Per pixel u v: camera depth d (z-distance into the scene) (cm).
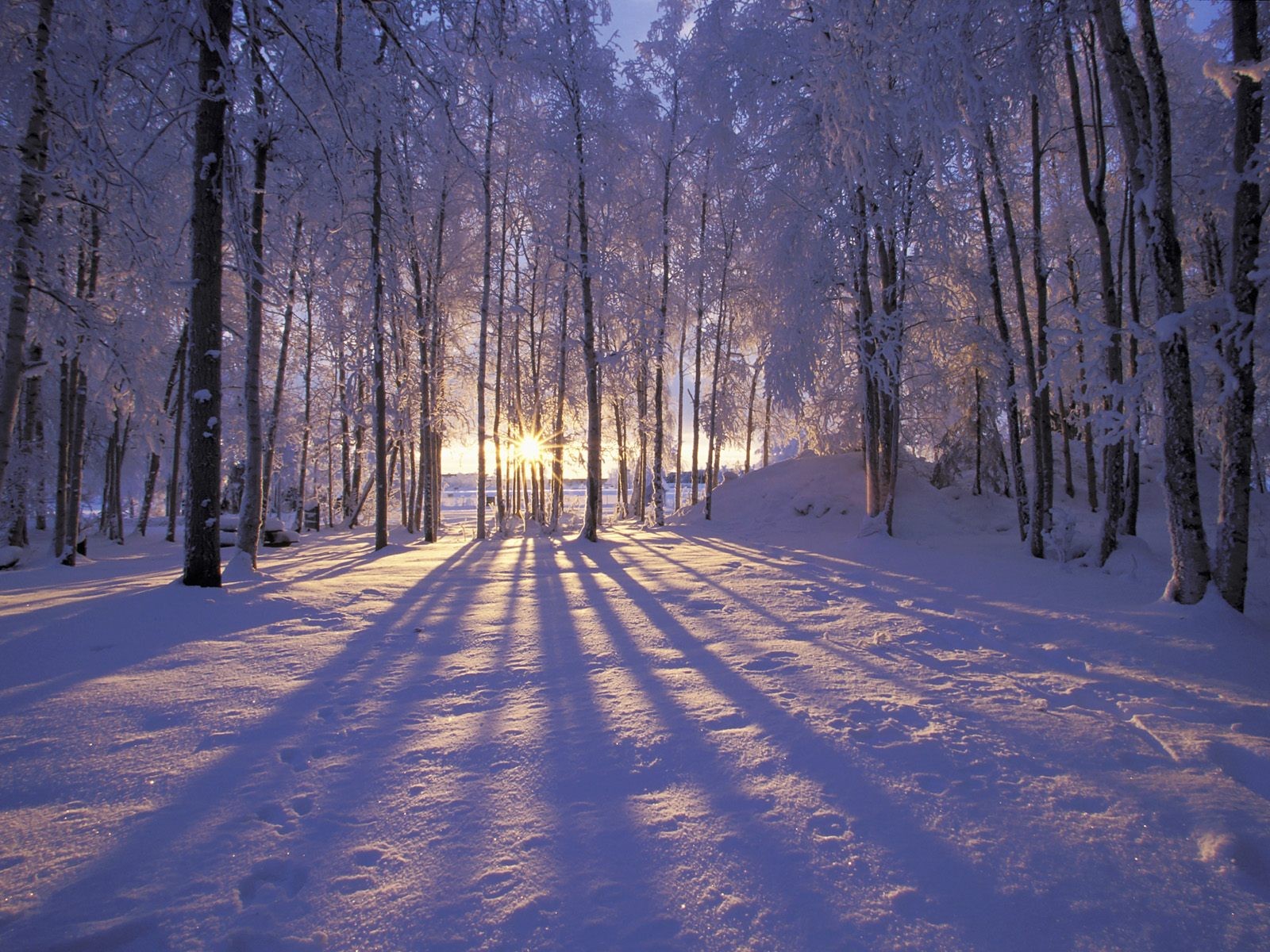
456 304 1884
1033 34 773
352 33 796
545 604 669
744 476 2077
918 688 392
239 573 770
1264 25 662
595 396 1433
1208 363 625
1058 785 269
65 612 577
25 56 624
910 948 172
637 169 1750
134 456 2548
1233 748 301
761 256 1475
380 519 1327
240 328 1731
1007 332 1068
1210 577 580
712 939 175
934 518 1413
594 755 292
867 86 798
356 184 1160
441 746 303
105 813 242
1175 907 192
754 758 289
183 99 686
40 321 809
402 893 195
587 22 1378
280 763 285
